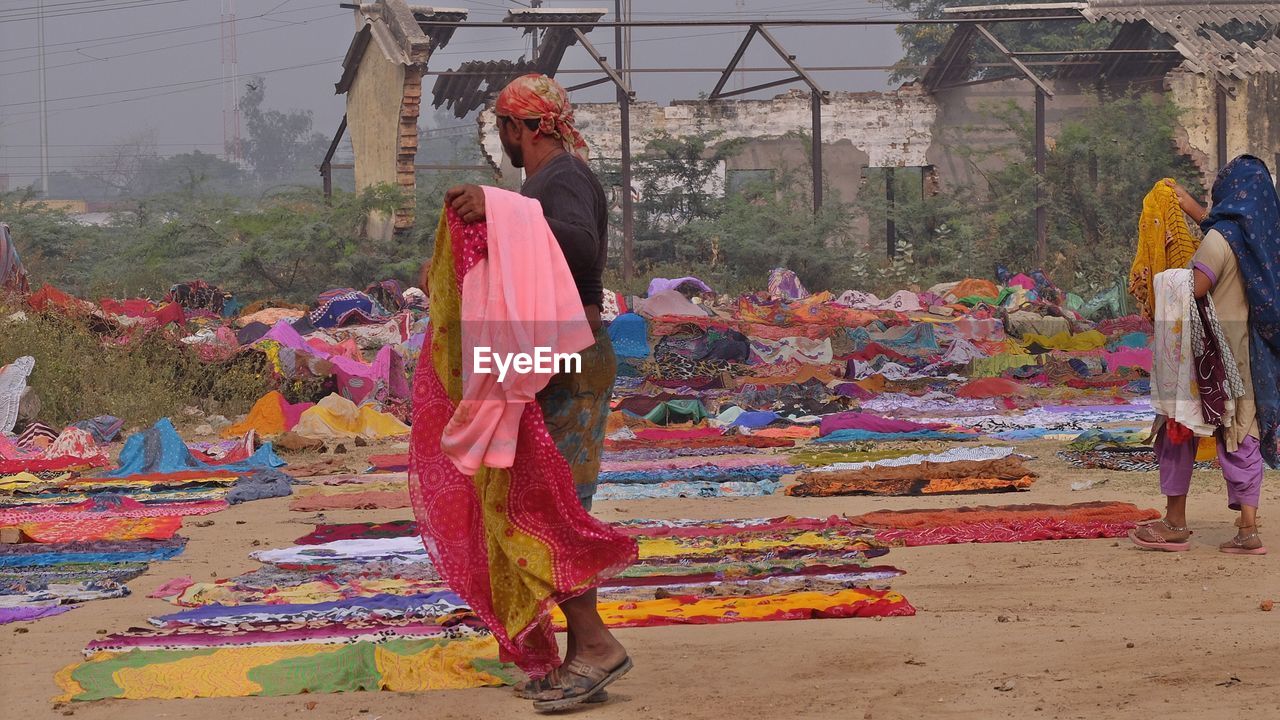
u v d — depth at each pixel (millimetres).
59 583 6551
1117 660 4738
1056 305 20109
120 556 7289
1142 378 15930
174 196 34812
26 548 7531
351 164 32188
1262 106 31594
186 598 6098
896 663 4754
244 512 8883
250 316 19562
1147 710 4148
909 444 11578
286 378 14883
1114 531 7254
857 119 32938
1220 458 6773
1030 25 42156
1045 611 5531
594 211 4410
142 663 4875
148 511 8836
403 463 11000
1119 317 21047
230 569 6945
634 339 17516
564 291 4184
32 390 13188
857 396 14867
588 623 4359
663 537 7496
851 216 29891
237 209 30125
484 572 4422
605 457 11078
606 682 4332
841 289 28688
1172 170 31062
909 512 8023
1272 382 6676
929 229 32094
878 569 6426
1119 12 30266
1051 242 30109
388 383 14891
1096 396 14758
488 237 4102
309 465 11016
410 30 27047
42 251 31984
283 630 5324
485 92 32469
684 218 31656
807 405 14102
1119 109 31312
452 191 4168
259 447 11930
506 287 4082
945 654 4863
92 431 12883
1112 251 28750
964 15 29938
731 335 17906
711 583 6188
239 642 5188
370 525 8062
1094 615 5445
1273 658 4719
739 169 32844
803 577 6297
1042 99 29812
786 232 28859
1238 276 6672
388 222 28062
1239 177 6812
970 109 33219
